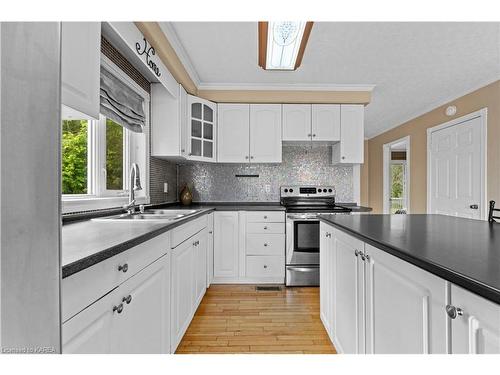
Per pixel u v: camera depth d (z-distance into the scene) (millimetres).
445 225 1585
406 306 982
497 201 3168
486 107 3318
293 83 3391
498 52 2629
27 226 406
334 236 1835
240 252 3244
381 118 5035
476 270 737
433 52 2623
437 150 4207
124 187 2586
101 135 2148
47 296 427
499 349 615
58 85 438
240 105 3506
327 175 3953
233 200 3908
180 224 1788
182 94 2939
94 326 892
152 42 2129
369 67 2953
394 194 7500
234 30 2281
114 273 1011
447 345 771
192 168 3912
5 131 384
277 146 3488
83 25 1140
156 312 1441
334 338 1837
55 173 436
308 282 3188
